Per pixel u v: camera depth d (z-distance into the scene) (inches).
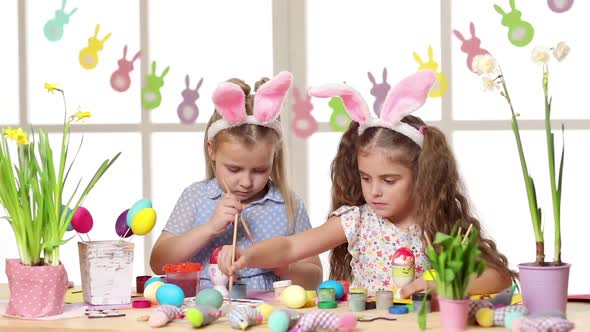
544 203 111.4
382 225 73.5
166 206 119.6
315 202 114.6
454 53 112.3
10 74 121.9
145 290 61.9
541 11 110.9
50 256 58.6
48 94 121.3
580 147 110.8
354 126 74.8
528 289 54.4
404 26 113.3
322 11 114.9
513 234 112.1
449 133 112.5
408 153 67.7
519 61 111.3
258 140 73.5
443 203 68.6
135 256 119.1
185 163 119.0
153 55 119.3
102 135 120.4
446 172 68.7
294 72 115.4
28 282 56.9
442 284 49.9
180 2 118.6
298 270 78.5
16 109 122.0
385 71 113.7
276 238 70.6
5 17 121.9
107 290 61.1
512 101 111.6
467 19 111.9
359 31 114.2
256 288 78.2
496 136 111.9
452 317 49.6
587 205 110.9
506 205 112.1
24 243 57.9
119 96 120.2
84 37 120.7
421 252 72.0
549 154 55.5
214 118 79.4
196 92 118.3
